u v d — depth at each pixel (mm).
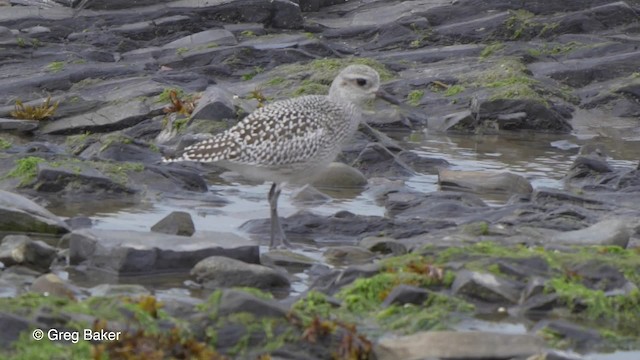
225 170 18516
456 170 18344
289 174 14070
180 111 21328
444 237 13711
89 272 12648
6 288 11898
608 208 15930
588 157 18656
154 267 12680
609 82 25141
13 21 28625
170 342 9766
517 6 29734
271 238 14078
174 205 16219
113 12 29531
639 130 22938
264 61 26453
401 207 16016
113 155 18453
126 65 25281
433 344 10359
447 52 27188
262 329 10266
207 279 12352
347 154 19031
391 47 28312
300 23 29625
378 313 11273
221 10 29469
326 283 12281
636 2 30219
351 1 32250
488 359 10312
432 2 30719
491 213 15406
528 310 11461
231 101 21328
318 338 10219
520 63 25594
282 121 13891
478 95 23531
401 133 22297
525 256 12352
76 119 21453
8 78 24594
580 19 28688
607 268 12117
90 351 9539
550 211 15242
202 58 26375
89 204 16094
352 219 14891
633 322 11398
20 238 12977
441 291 11781
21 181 16578
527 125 22922
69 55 26281
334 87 14414
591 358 10516
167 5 30000
